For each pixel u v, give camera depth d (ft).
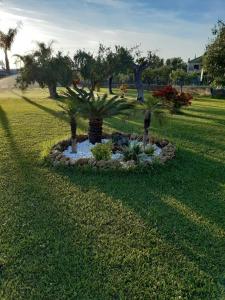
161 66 187.32
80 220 16.90
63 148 29.63
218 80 82.79
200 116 56.34
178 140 35.37
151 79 183.83
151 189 21.25
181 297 11.55
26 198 19.56
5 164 25.91
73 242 14.82
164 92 38.91
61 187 21.33
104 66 92.99
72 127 28.14
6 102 76.54
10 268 12.93
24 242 14.71
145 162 24.79
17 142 33.32
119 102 32.32
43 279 12.34
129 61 93.61
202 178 23.50
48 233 15.53
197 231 15.99
